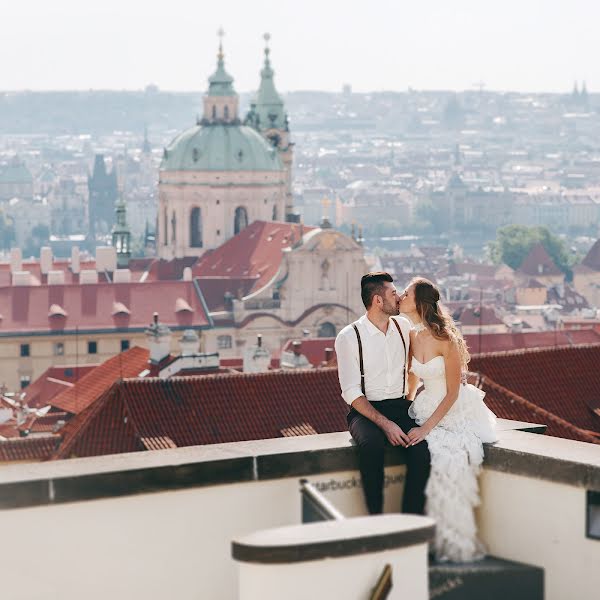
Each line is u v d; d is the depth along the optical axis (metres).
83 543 26.55
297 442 29.08
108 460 27.28
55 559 26.39
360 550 23.11
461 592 27.69
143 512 26.97
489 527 28.78
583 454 27.89
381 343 30.97
